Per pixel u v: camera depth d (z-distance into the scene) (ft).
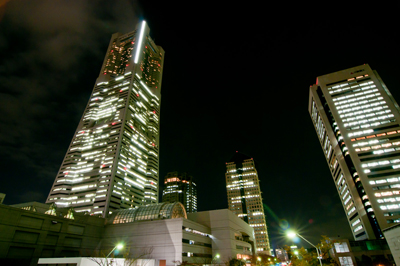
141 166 521.24
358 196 400.67
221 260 303.68
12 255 205.05
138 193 481.87
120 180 441.68
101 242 295.28
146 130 596.70
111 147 476.13
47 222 243.60
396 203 351.87
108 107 572.10
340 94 483.92
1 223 203.82
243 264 292.20
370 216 370.73
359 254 296.30
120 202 422.00
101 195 408.67
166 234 267.18
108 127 520.83
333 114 465.06
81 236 277.03
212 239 328.70
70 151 507.71
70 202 426.92
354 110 455.22
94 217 304.09
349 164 426.92
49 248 237.25
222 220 338.95
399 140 398.21
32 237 224.94
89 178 447.42
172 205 306.14
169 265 248.73
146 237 275.59
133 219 304.71
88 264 173.27
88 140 515.50
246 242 401.29
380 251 293.84
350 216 456.04
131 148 506.89
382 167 386.11
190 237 279.28
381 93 453.99
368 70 490.08
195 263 250.98
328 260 209.26
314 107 574.15
